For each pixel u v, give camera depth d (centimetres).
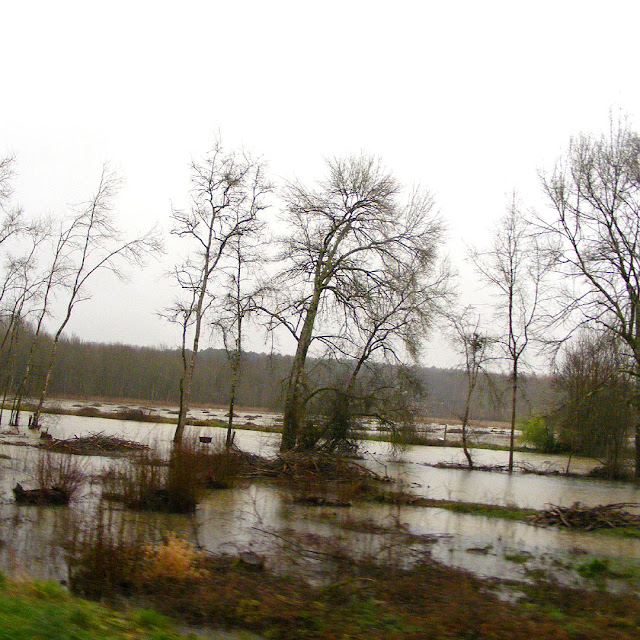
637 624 779
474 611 778
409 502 1858
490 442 5397
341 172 2883
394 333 2948
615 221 2856
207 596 820
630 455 3300
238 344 3097
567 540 1432
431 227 2969
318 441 2781
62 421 4572
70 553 919
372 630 718
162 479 1438
